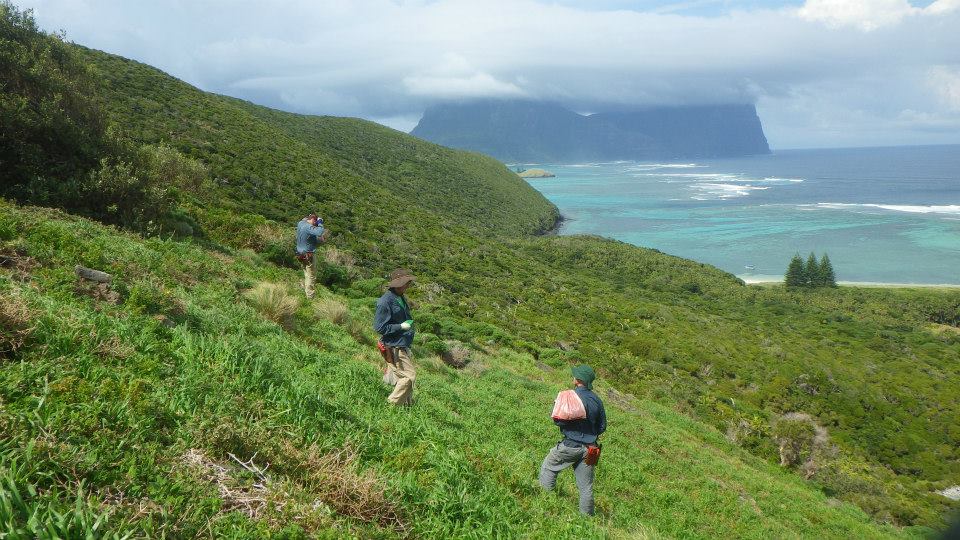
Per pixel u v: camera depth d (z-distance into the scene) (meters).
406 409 6.78
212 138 48.72
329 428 4.68
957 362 58.09
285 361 6.71
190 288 8.83
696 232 146.12
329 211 46.62
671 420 20.50
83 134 14.23
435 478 4.52
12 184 12.31
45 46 15.42
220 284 10.10
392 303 6.64
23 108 12.88
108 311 5.38
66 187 12.71
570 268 89.81
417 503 3.96
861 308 78.44
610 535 5.27
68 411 3.00
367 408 6.03
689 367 41.91
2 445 2.46
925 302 79.12
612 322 50.72
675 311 63.06
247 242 17.80
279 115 118.31
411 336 6.82
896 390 46.78
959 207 182.25
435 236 61.84
